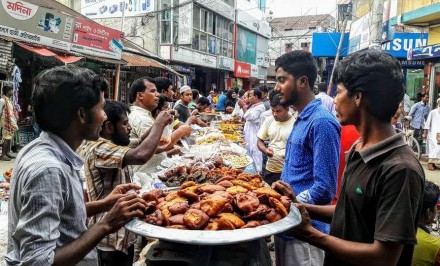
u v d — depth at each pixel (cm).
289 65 239
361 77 144
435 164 877
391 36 1238
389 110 144
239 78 2769
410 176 132
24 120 1016
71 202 155
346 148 320
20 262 137
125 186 204
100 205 195
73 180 157
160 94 450
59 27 934
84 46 1033
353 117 152
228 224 152
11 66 846
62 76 154
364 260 138
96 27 1066
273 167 463
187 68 2056
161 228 151
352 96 149
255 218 161
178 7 1762
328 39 1684
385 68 142
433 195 229
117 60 1199
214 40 2289
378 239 134
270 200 169
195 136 577
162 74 1717
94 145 252
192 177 267
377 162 142
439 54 950
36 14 862
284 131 458
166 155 398
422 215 232
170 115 267
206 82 2348
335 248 148
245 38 2805
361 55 148
